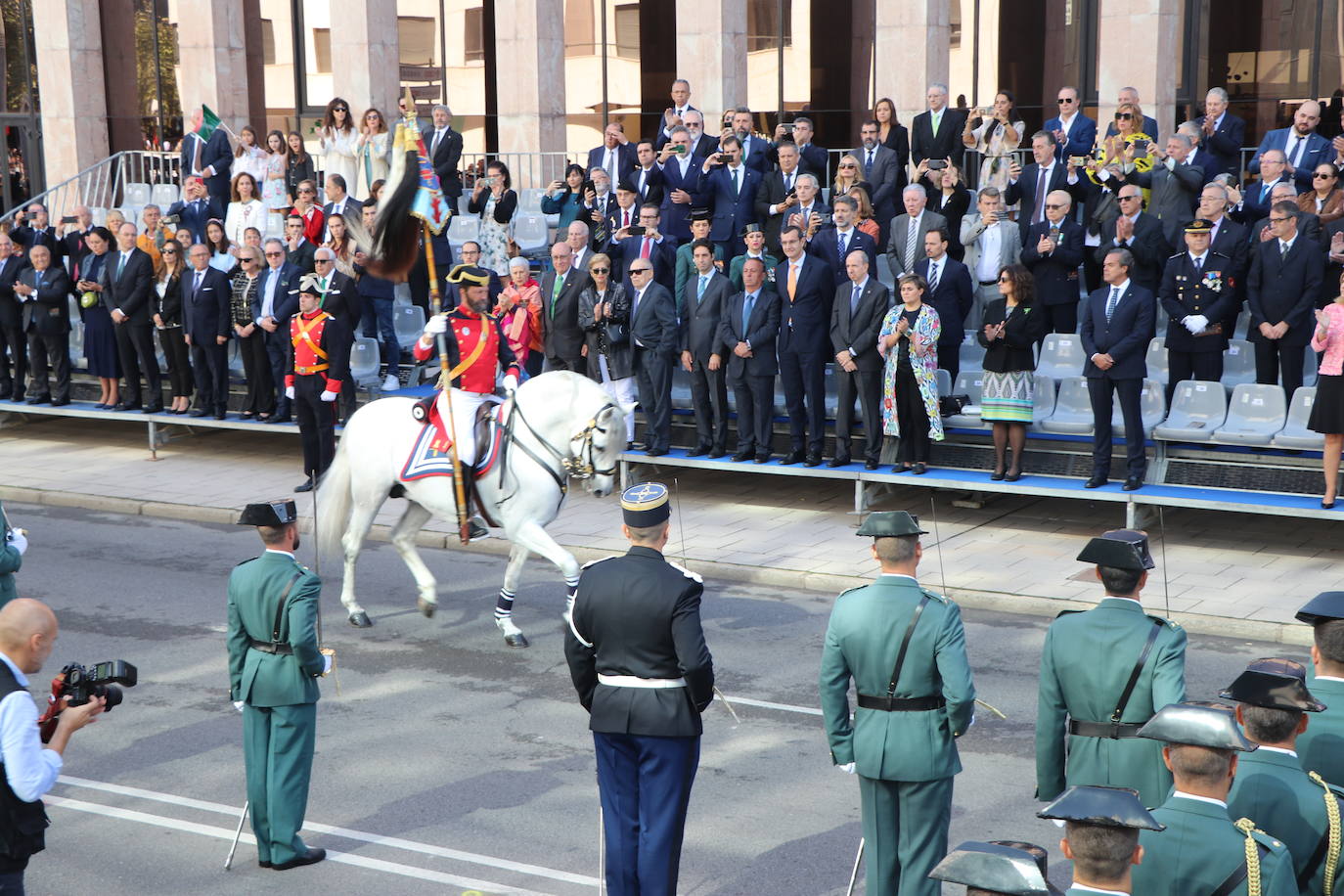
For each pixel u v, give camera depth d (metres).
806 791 9.57
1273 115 23.08
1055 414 16.78
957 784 9.64
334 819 9.27
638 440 19.12
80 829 9.19
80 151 31.53
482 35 29.80
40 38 31.33
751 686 11.76
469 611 14.22
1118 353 15.13
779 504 18.16
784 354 17.08
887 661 7.24
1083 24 23.70
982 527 16.66
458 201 23.91
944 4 23.39
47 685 11.98
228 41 29.73
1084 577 14.42
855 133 26.31
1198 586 14.00
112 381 22.06
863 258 16.39
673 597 7.31
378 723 11.05
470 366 13.16
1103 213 17.27
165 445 22.50
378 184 19.97
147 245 22.00
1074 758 7.12
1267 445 15.02
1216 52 23.41
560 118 27.52
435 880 8.35
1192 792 5.31
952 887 8.23
